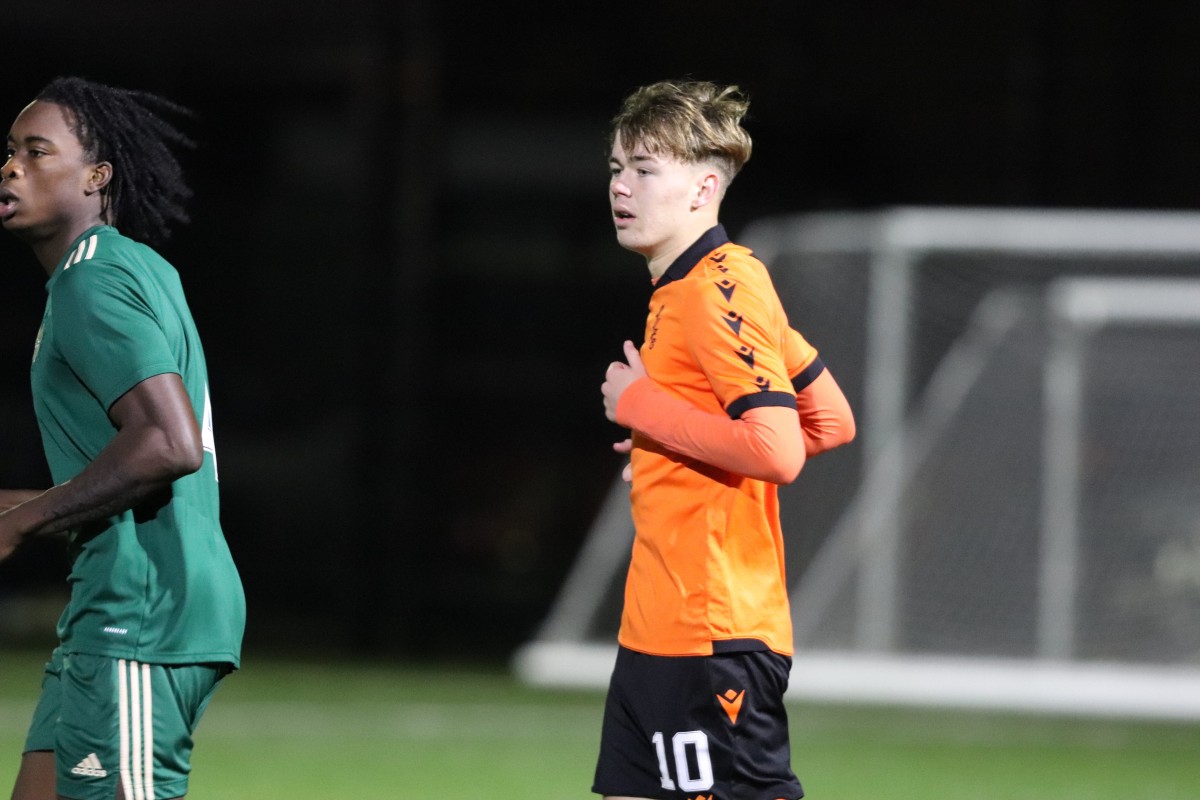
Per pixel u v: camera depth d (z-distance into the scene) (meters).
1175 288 38.81
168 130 11.14
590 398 82.31
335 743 30.16
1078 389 39.22
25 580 63.66
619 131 11.48
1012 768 28.02
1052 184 56.53
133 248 10.44
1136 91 57.84
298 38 73.50
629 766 11.10
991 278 41.91
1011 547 38.91
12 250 76.50
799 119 66.62
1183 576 38.22
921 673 36.34
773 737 11.09
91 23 71.56
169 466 9.80
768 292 11.15
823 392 12.26
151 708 10.13
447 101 78.25
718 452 10.58
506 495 81.31
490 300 82.31
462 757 28.61
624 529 41.62
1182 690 35.31
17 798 10.56
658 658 10.92
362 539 56.62
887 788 25.64
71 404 10.30
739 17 67.25
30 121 10.67
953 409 40.19
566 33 74.25
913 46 65.25
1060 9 57.56
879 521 38.62
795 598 38.69
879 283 39.25
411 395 57.75
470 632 68.12
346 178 80.62
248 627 63.50
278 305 81.38
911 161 65.88
